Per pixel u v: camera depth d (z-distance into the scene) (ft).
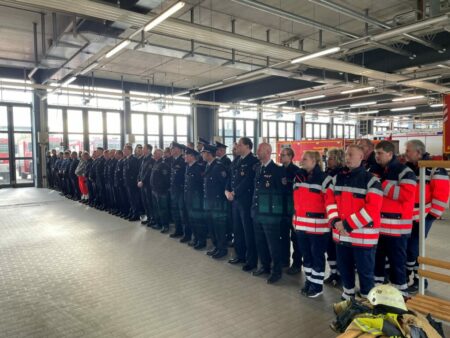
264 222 10.95
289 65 27.73
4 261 13.28
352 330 4.85
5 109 38.37
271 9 15.38
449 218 20.77
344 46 18.89
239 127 54.49
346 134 71.82
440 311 6.49
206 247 15.06
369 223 7.98
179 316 8.79
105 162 23.86
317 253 9.69
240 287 10.64
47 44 26.76
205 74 38.14
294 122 61.77
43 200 29.30
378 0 19.60
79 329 8.20
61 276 11.69
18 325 8.43
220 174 13.64
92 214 22.85
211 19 22.21
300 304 9.40
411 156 10.11
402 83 30.91
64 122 40.24
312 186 9.58
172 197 16.46
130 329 8.17
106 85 40.14
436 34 23.58
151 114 46.09
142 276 11.63
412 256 10.24
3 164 38.60
